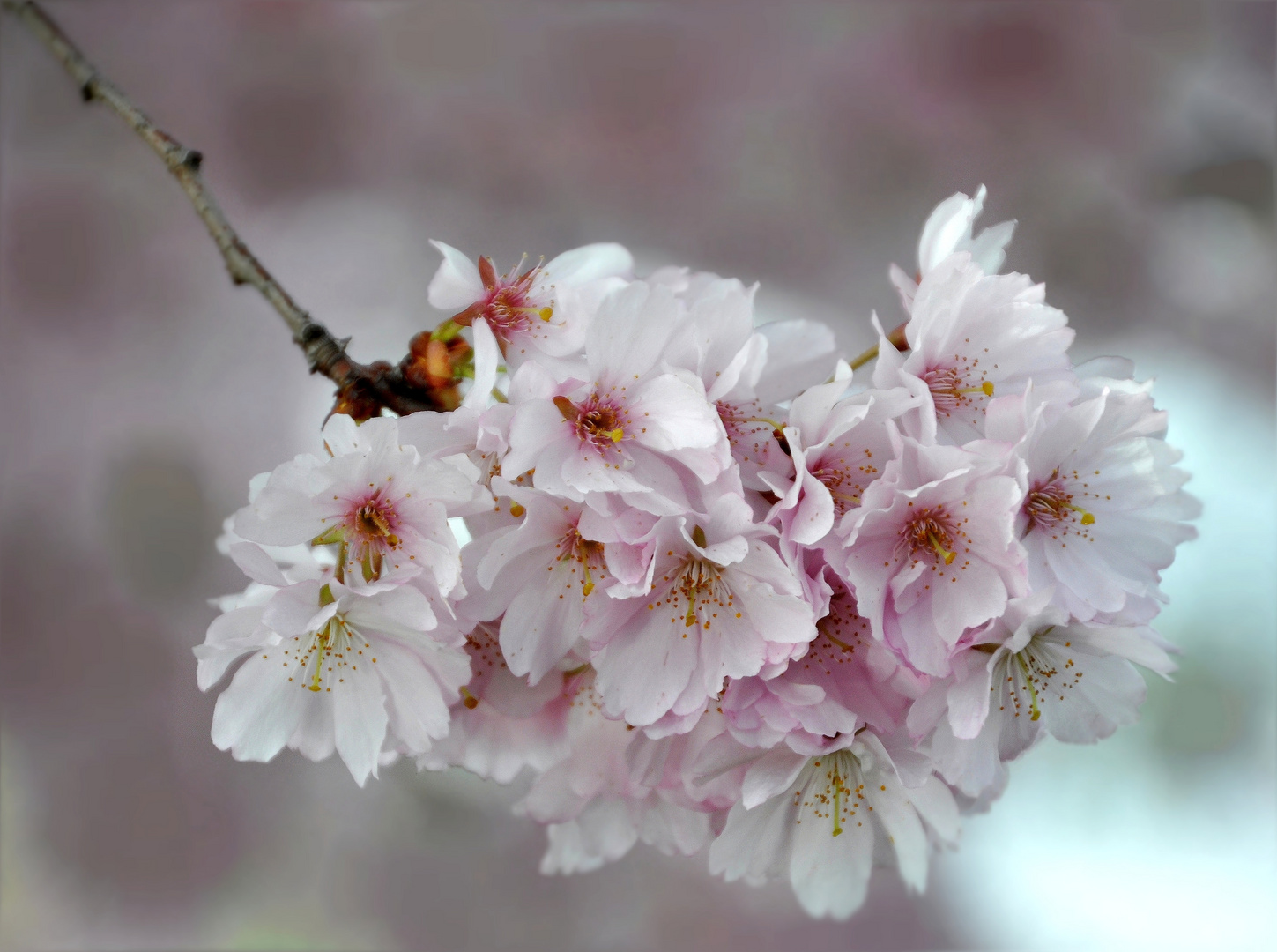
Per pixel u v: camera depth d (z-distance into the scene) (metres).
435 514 0.57
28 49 0.96
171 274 0.97
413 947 0.78
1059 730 0.58
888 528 0.58
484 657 0.60
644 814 0.61
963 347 0.59
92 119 0.97
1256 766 0.75
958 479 0.57
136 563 0.91
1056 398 0.58
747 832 0.59
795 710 0.57
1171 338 0.97
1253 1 1.02
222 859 0.82
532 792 0.61
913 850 0.60
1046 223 0.99
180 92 0.99
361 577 0.57
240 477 0.94
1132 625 0.58
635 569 0.57
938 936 0.77
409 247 0.99
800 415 0.58
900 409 0.58
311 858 0.80
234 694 0.58
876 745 0.58
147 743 0.86
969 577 0.58
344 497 0.57
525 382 0.57
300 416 0.95
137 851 0.82
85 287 0.96
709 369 0.58
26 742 0.85
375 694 0.58
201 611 0.90
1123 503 0.59
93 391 0.95
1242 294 0.97
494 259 0.59
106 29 0.98
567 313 0.59
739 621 0.58
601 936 0.79
